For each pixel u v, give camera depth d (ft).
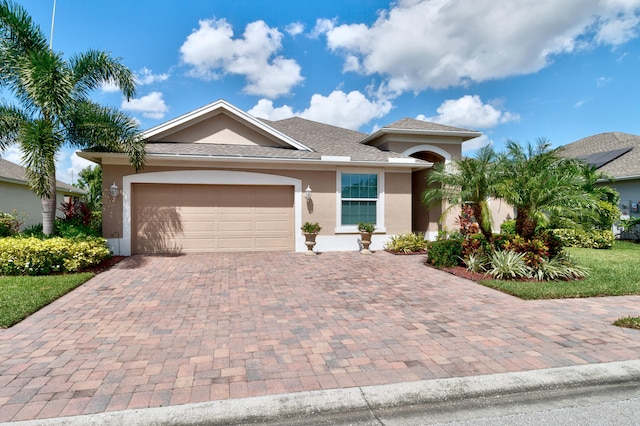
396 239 45.50
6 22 31.78
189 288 25.59
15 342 15.55
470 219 50.16
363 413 10.77
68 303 21.63
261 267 33.71
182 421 10.04
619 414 10.69
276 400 10.93
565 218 30.12
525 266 28.50
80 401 10.82
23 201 60.80
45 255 28.30
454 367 13.26
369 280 28.58
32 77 29.43
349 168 45.47
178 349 14.89
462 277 29.58
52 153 30.37
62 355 14.21
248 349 14.93
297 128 63.36
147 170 40.19
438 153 55.31
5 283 25.12
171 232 41.65
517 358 14.06
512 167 31.60
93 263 31.58
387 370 13.03
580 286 25.40
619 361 13.79
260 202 43.68
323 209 44.75
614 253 43.52
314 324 18.16
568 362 13.71
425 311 20.40
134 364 13.44
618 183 57.62
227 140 46.70
